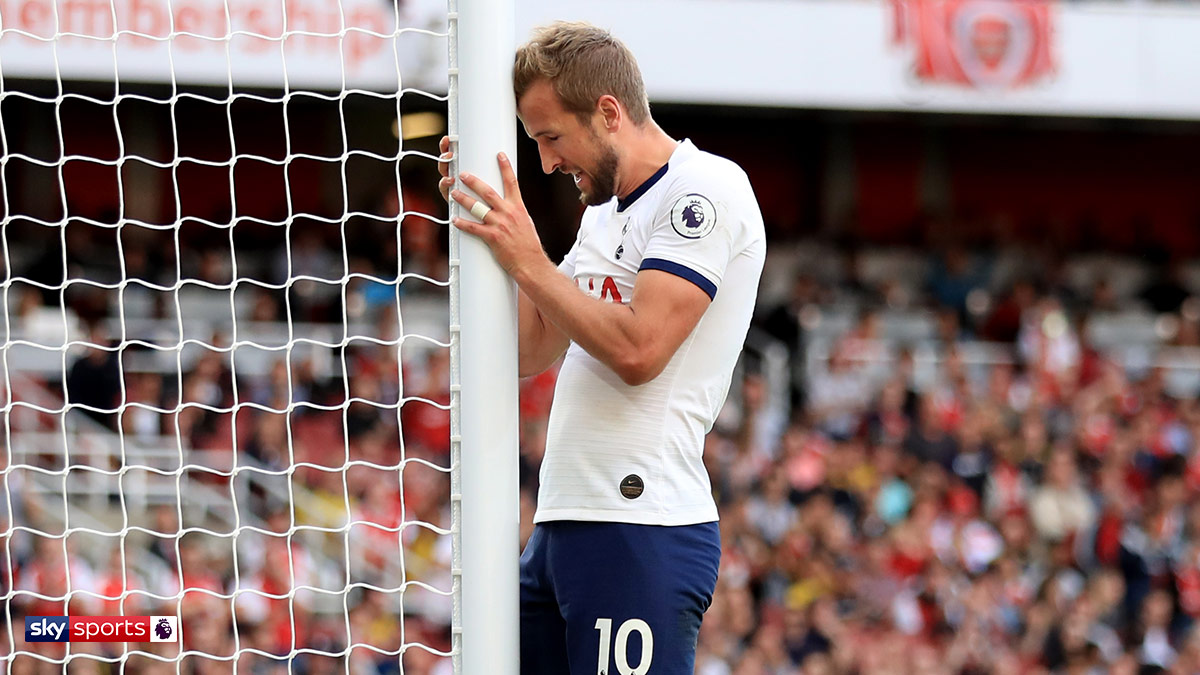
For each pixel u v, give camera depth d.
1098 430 21.16
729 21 22.66
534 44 5.00
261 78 18.34
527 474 17.06
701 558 5.06
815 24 22.92
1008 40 23.36
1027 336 23.69
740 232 5.09
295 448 16.77
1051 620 17.58
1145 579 18.88
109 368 17.38
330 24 16.39
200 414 17.06
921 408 20.52
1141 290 27.23
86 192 24.39
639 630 4.93
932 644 16.97
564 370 5.29
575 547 5.05
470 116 4.99
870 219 30.20
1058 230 29.36
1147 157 31.00
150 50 18.02
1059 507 19.28
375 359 18.89
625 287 5.15
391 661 14.12
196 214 24.56
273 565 14.30
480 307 4.99
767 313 22.70
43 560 13.24
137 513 15.52
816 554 17.47
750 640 16.11
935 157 30.42
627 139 5.09
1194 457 21.39
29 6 9.99
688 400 5.10
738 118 29.89
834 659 16.11
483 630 4.98
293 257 21.73
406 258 21.83
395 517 16.08
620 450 5.02
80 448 15.88
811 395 21.64
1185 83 23.75
